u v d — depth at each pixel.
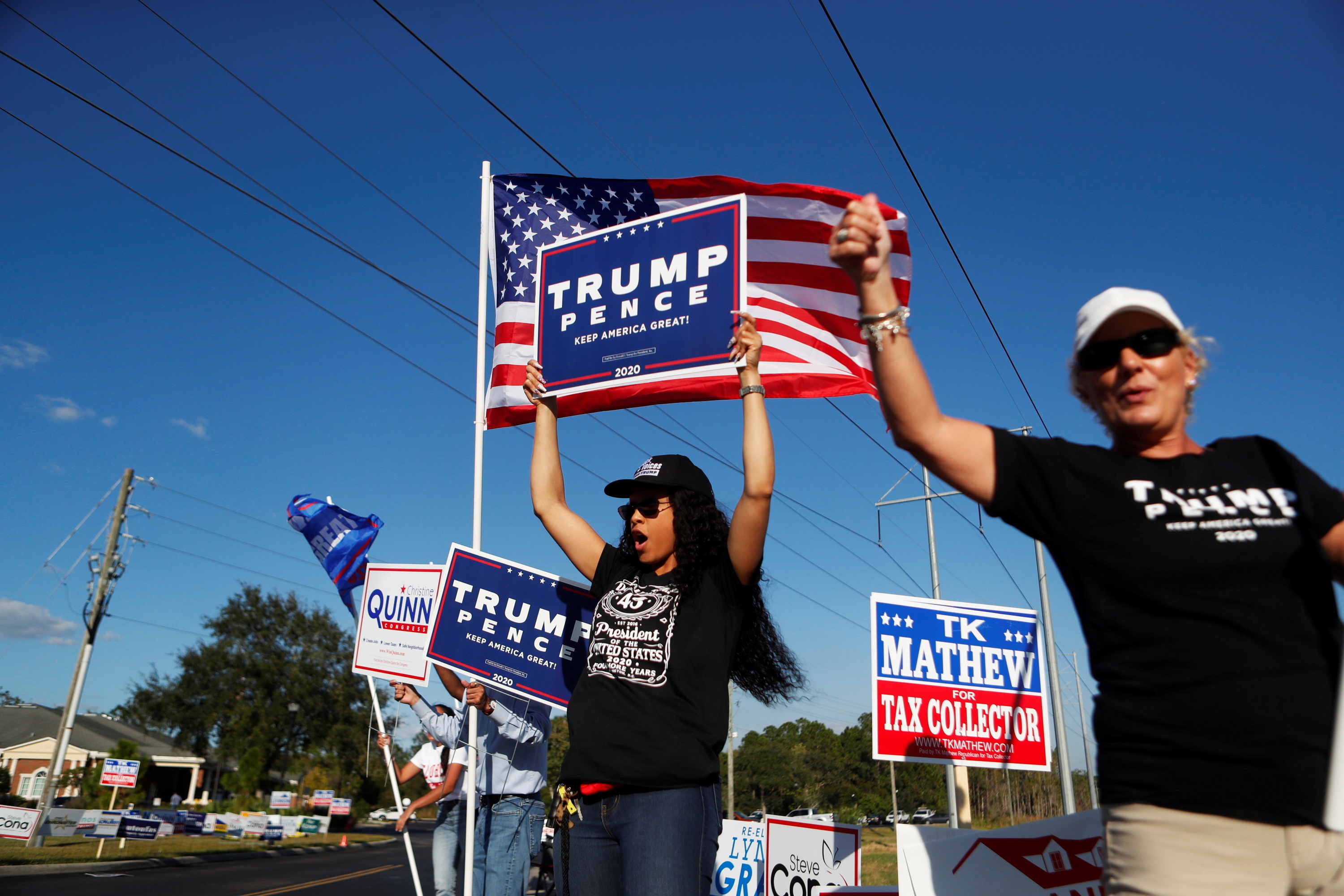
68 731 24.06
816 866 4.96
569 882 2.67
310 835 36.50
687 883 2.48
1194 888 1.40
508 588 4.21
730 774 30.20
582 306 4.05
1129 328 1.70
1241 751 1.39
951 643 4.46
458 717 5.22
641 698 2.68
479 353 4.66
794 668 3.06
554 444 3.59
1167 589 1.50
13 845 21.02
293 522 5.81
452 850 5.35
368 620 5.06
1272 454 1.61
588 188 4.80
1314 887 1.37
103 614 24.97
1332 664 1.43
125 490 25.48
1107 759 1.54
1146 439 1.72
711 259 3.78
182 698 49.56
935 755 4.29
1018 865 3.08
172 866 19.47
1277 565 1.48
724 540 2.90
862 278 1.63
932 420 1.65
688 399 3.94
